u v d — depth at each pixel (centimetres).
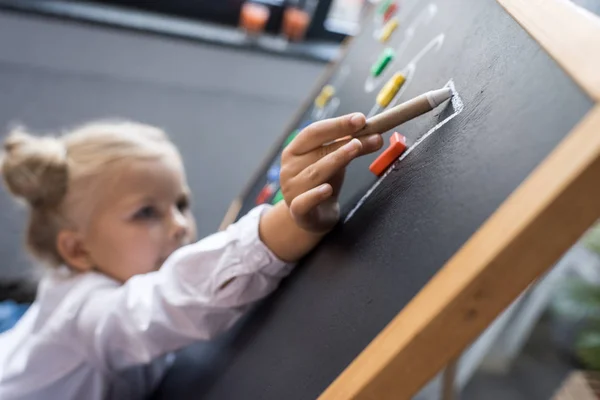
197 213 153
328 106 78
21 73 124
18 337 83
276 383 43
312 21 141
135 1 129
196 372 63
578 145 27
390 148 45
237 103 140
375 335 34
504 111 34
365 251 41
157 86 133
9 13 117
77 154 77
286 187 46
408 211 38
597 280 137
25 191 78
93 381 73
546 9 36
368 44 77
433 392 134
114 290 71
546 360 156
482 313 29
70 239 78
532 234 27
